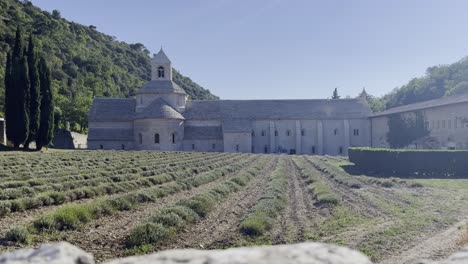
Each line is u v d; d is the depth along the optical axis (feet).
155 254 9.23
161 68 274.57
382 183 90.22
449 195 73.97
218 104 284.00
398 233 41.70
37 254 9.05
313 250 9.39
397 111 229.04
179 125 257.55
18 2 558.97
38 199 54.08
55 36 504.02
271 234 42.55
